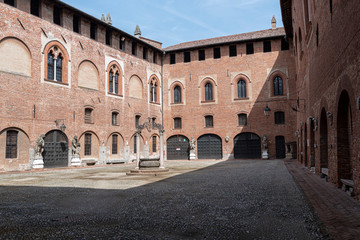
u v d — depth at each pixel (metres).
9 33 25.44
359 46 8.46
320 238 5.96
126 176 20.66
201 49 44.50
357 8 8.55
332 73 12.48
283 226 6.92
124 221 7.75
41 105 27.91
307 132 22.81
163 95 45.91
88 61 33.34
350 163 12.14
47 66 28.80
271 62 41.16
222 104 42.97
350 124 12.03
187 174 21.14
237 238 6.18
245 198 10.70
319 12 15.39
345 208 8.54
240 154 42.00
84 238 6.37
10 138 25.47
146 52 43.03
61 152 29.91
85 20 33.22
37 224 7.63
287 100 40.16
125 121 38.12
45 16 28.80
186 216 8.16
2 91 24.80
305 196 10.63
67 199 11.35
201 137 44.03
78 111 31.70
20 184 16.72
